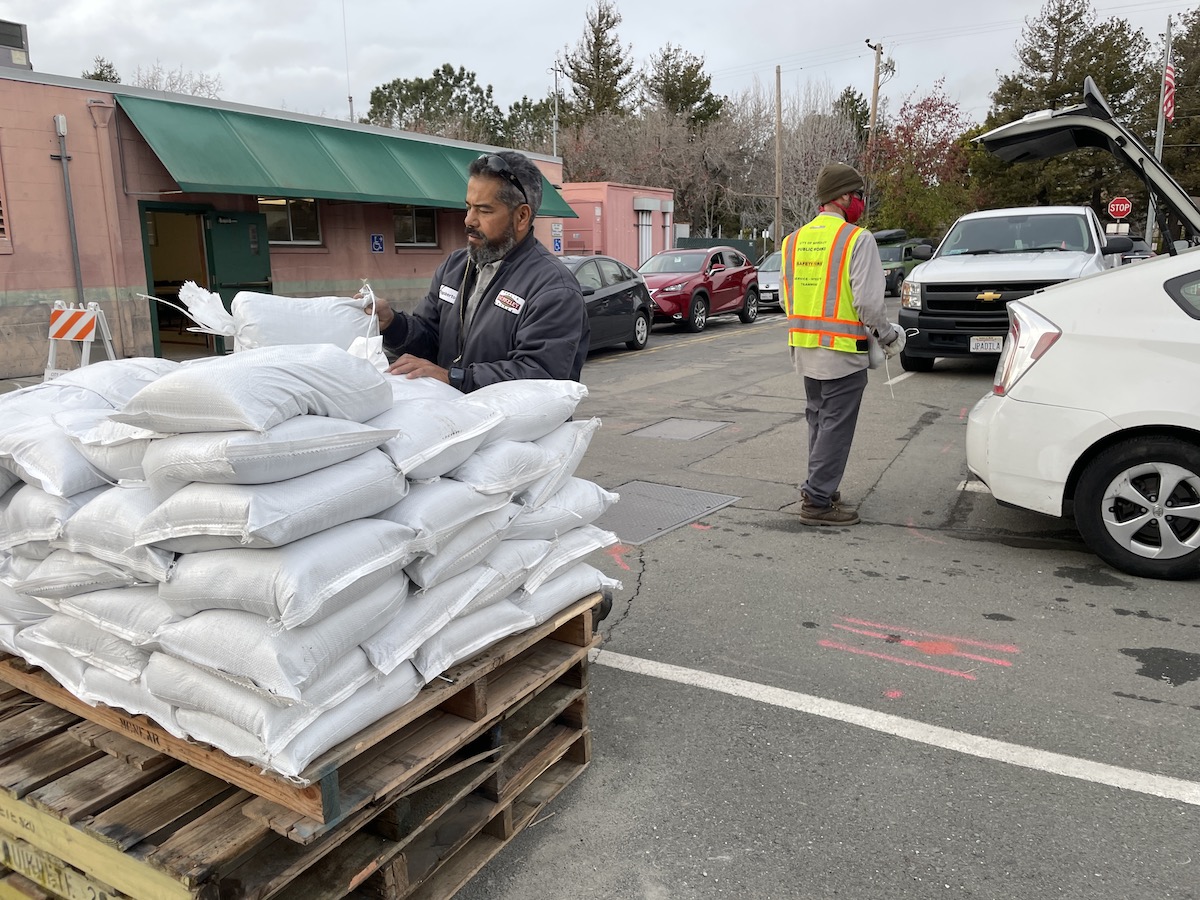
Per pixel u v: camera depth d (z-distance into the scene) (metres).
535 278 2.72
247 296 2.51
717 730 2.98
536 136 47.03
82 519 1.92
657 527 5.12
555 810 2.56
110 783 1.93
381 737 1.83
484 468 2.13
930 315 9.59
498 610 2.23
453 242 16.64
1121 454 4.11
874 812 2.53
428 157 15.62
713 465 6.58
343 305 2.67
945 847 2.38
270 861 1.74
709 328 17.34
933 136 33.88
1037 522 5.09
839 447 4.96
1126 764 2.73
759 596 4.10
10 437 2.07
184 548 1.79
